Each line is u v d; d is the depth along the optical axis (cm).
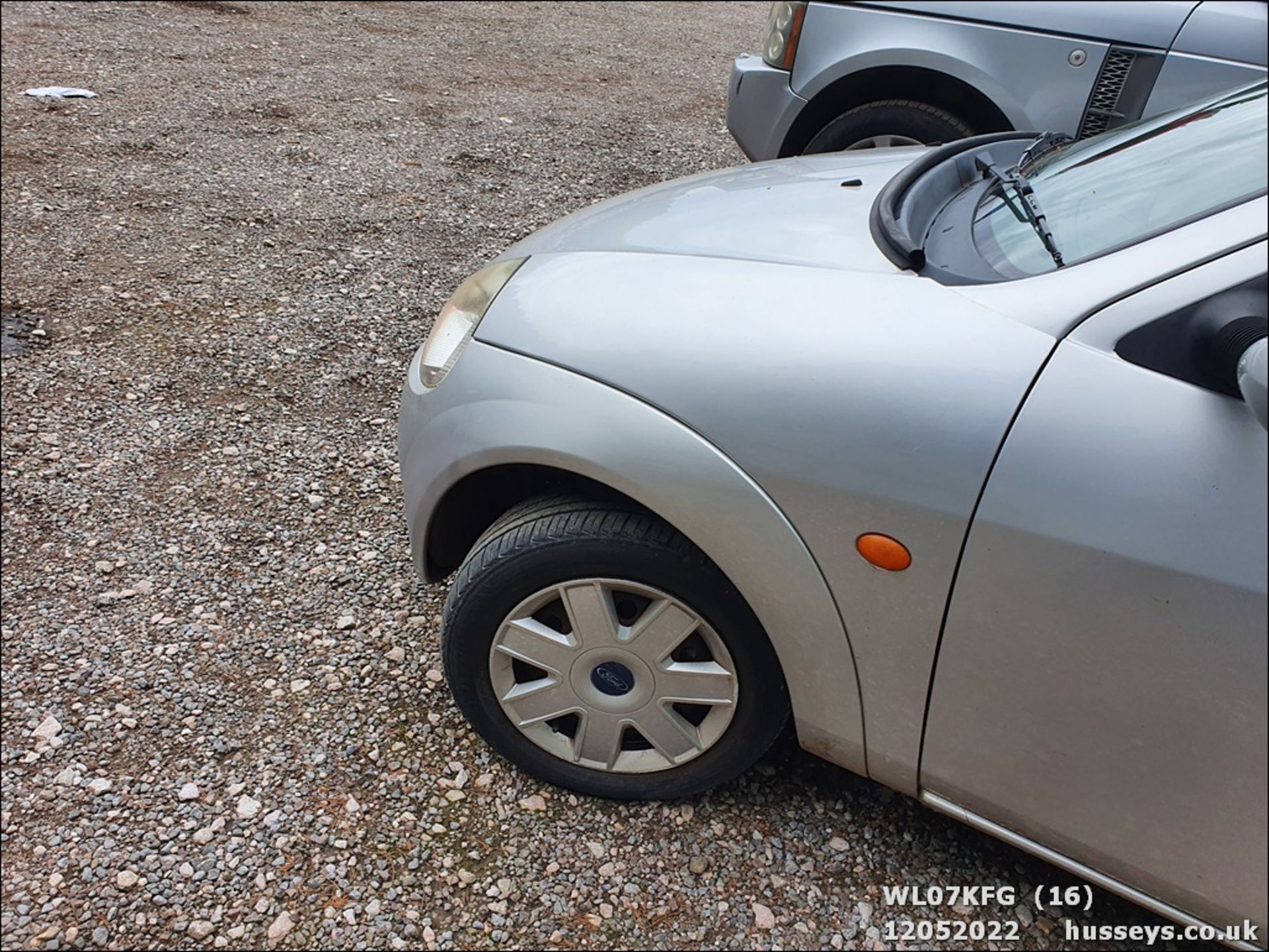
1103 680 142
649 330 166
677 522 161
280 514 280
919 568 148
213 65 682
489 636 186
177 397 328
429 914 178
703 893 184
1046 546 138
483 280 201
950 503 143
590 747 193
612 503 175
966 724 158
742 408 155
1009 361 142
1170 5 342
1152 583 133
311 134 573
